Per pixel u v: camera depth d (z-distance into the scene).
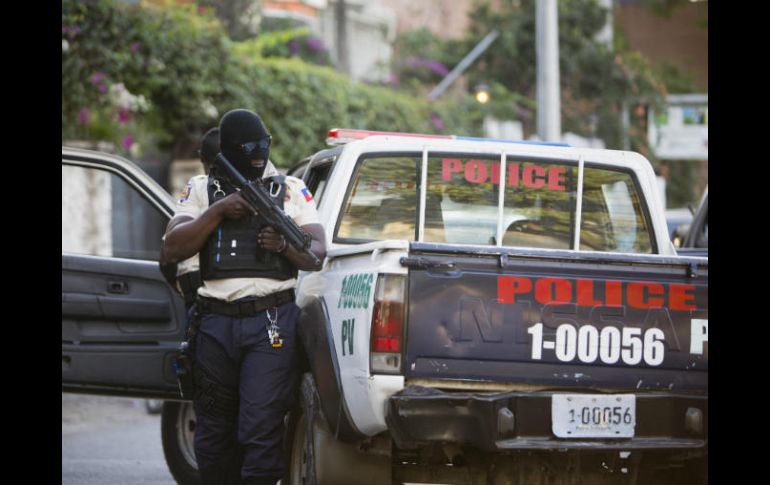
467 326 8.93
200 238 9.72
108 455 16.98
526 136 42.94
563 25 43.16
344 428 9.16
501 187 11.60
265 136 9.92
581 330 9.12
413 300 8.86
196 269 10.80
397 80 46.19
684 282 9.33
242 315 9.76
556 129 30.73
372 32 55.53
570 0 43.44
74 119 25.16
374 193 11.38
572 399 8.96
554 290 9.09
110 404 23.05
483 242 11.57
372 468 9.43
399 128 35.06
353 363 8.97
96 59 24.81
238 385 9.95
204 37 27.06
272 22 42.03
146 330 13.22
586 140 42.94
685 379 9.33
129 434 19.52
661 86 43.56
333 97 31.28
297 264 9.76
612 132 42.94
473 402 8.64
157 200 13.30
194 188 10.18
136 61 25.45
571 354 9.10
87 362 13.05
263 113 28.84
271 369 9.74
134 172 13.32
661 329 9.27
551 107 30.69
